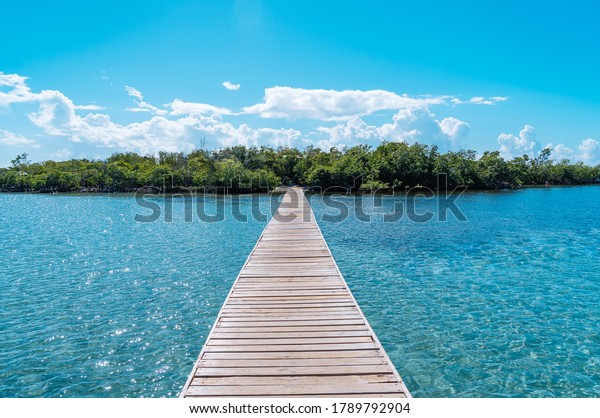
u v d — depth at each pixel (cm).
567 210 3841
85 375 831
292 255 1478
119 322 1095
